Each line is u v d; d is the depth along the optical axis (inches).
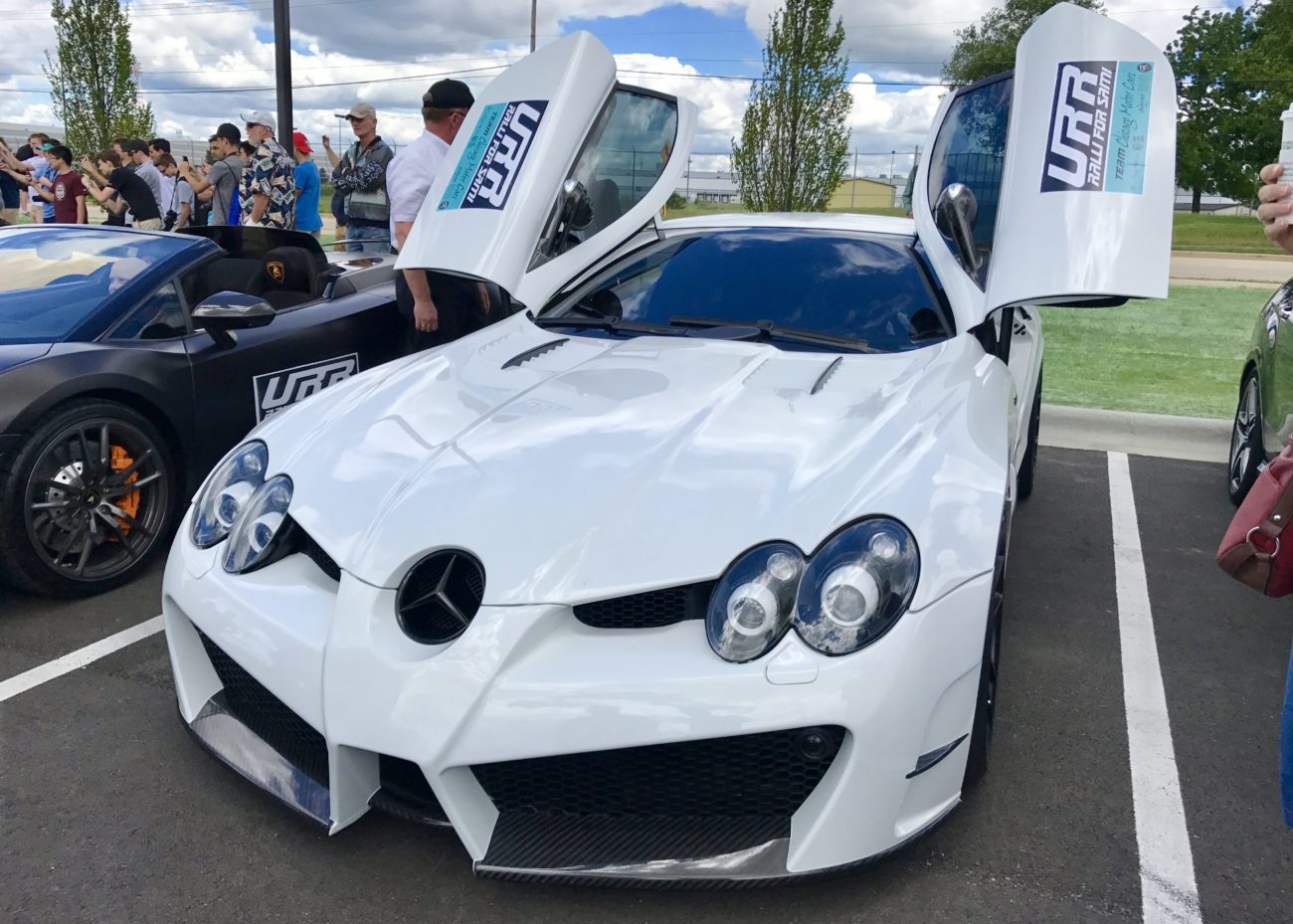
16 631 115.0
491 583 68.9
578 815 70.3
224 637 76.4
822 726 65.1
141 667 106.4
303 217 298.5
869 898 71.8
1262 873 75.6
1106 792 85.9
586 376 98.4
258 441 93.0
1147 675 108.4
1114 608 126.6
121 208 382.3
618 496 74.6
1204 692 105.0
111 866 74.5
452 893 72.3
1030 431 149.2
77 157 652.7
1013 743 93.7
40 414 114.7
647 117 138.6
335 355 159.3
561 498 74.7
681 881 66.2
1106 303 101.6
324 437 90.1
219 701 83.7
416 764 67.5
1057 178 102.2
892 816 67.6
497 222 123.9
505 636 66.8
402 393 98.3
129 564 128.0
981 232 116.6
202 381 135.1
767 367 99.5
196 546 85.1
